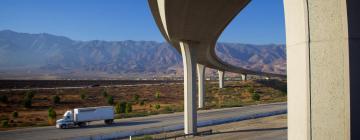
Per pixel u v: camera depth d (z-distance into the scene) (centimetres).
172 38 3791
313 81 804
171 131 4247
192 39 3816
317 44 797
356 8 755
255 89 12144
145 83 15850
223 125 4788
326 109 783
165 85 13850
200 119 5562
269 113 6125
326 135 784
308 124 814
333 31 773
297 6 849
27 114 6850
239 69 12025
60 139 3722
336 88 767
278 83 14012
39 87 13062
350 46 747
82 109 5112
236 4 2484
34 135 4206
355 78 745
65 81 16275
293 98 884
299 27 841
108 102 8675
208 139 3506
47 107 7944
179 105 8388
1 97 8306
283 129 4175
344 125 755
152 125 4878
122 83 15825
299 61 845
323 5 788
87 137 3566
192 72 3875
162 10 2805
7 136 4153
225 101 9462
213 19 2923
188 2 2430
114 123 5350
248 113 6347
